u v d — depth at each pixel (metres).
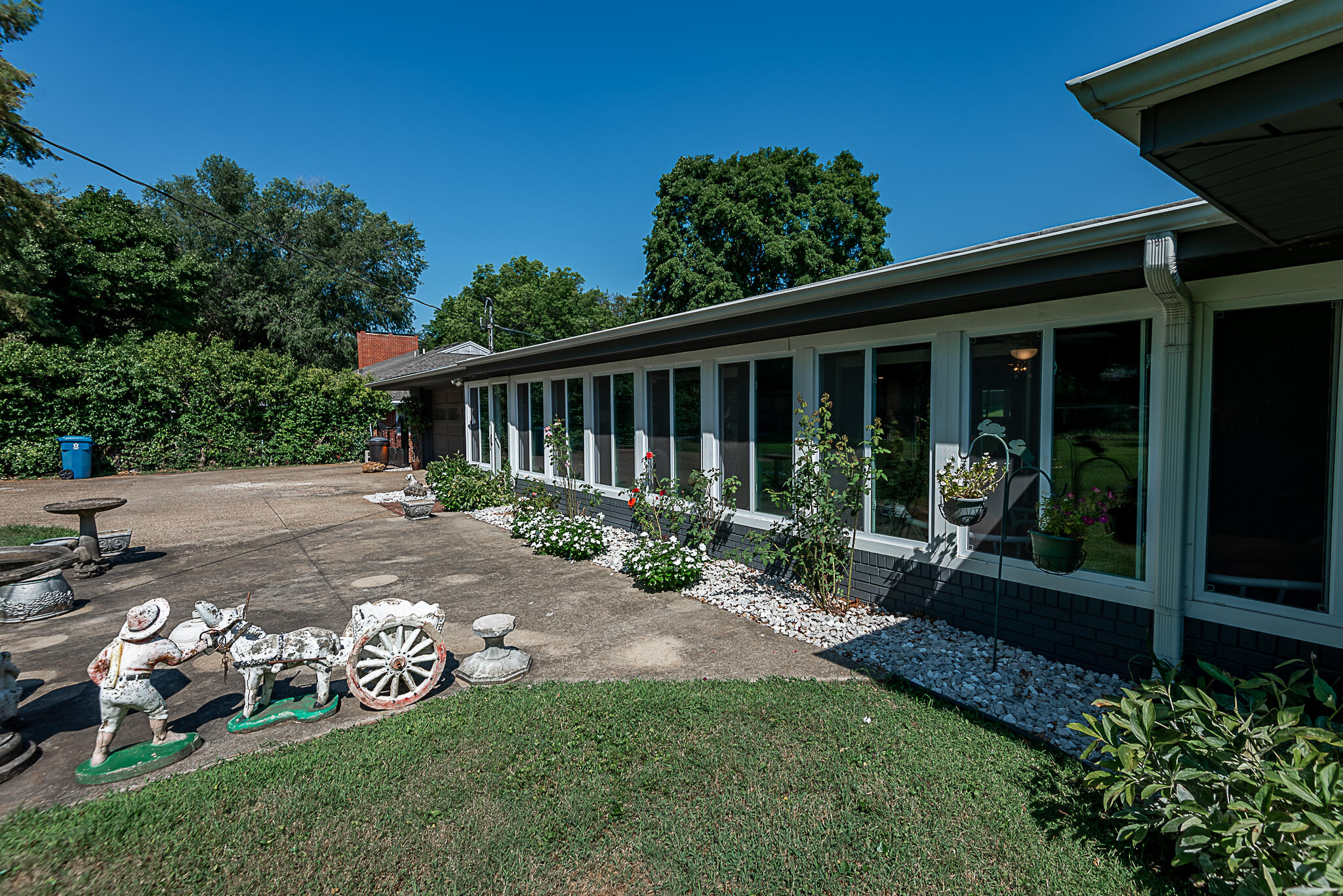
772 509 6.34
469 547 8.34
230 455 19.25
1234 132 1.69
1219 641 3.40
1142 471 3.69
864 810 2.64
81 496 13.08
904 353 5.00
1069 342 4.01
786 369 6.09
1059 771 2.90
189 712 3.77
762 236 22.25
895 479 5.15
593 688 3.89
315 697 3.71
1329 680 3.05
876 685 3.88
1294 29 1.48
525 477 11.35
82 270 23.55
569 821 2.61
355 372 23.70
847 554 5.52
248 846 2.49
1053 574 4.10
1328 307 3.05
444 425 18.59
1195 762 2.26
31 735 3.53
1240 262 3.04
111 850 2.46
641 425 8.28
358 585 6.50
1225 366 3.35
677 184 23.95
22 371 15.71
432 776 2.95
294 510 11.54
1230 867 1.93
